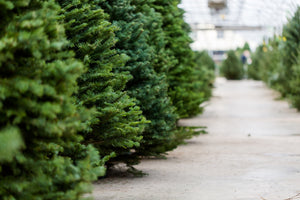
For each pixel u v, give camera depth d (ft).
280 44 89.10
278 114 68.28
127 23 26.45
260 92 115.14
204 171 27.94
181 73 44.24
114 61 21.48
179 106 39.63
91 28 19.27
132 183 24.38
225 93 114.32
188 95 41.52
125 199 20.66
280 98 92.53
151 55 29.04
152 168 29.17
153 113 28.04
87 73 19.48
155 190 22.61
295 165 29.89
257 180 25.12
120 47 26.30
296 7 82.43
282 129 51.21
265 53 132.87
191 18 208.03
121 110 20.65
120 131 20.12
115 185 23.90
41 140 12.23
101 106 19.99
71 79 12.07
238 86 143.95
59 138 12.28
